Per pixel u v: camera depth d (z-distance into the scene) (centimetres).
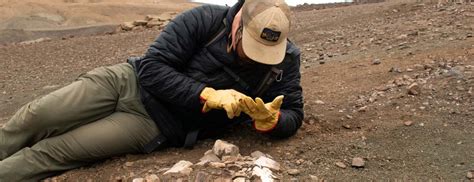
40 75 983
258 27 296
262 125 332
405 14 1082
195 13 327
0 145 340
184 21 326
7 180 325
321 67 625
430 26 815
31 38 3428
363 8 1466
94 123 338
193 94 319
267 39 297
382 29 904
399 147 343
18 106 748
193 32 324
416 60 548
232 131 380
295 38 1043
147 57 330
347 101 442
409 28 840
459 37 668
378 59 596
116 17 7369
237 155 326
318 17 1395
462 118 370
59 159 331
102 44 1336
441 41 659
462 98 400
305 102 453
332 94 473
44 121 327
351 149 344
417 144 344
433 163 319
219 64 324
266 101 349
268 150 347
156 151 354
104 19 7138
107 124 335
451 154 326
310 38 1012
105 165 338
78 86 336
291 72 346
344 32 995
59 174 335
